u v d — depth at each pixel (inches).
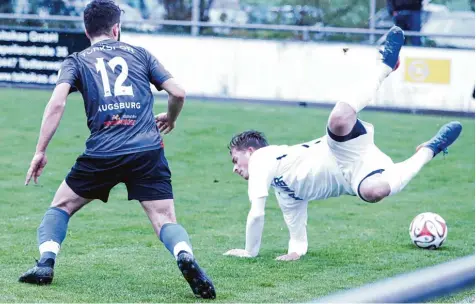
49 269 325.1
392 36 345.4
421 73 1094.4
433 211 568.7
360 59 1107.3
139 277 351.6
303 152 373.4
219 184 652.7
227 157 771.4
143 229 474.9
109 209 537.0
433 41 1097.4
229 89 1142.3
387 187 345.7
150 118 323.3
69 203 328.2
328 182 367.9
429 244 434.9
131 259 392.2
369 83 343.6
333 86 1117.7
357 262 397.1
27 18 1183.6
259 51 1136.8
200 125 928.3
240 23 1208.2
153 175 318.0
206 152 791.1
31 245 418.6
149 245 430.3
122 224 488.4
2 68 1173.1
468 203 601.3
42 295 307.1
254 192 380.2
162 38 1152.2
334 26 1185.4
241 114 1021.8
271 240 457.4
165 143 824.9
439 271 115.8
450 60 1085.1
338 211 562.3
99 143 315.6
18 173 658.2
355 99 340.8
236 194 614.2
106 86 318.3
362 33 1138.0
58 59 1157.1
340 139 344.8
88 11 335.3
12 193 581.6
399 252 425.7
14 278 338.0
